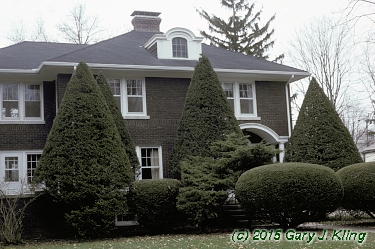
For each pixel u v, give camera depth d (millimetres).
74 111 16703
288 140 21234
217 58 23562
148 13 27688
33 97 20406
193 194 16594
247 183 15609
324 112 20062
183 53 22672
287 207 15102
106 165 16547
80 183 16047
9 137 19594
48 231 17234
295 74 22656
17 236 15977
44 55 22125
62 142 16391
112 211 16297
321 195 15070
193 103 19734
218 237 15352
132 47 23406
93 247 13891
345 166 19219
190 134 19469
